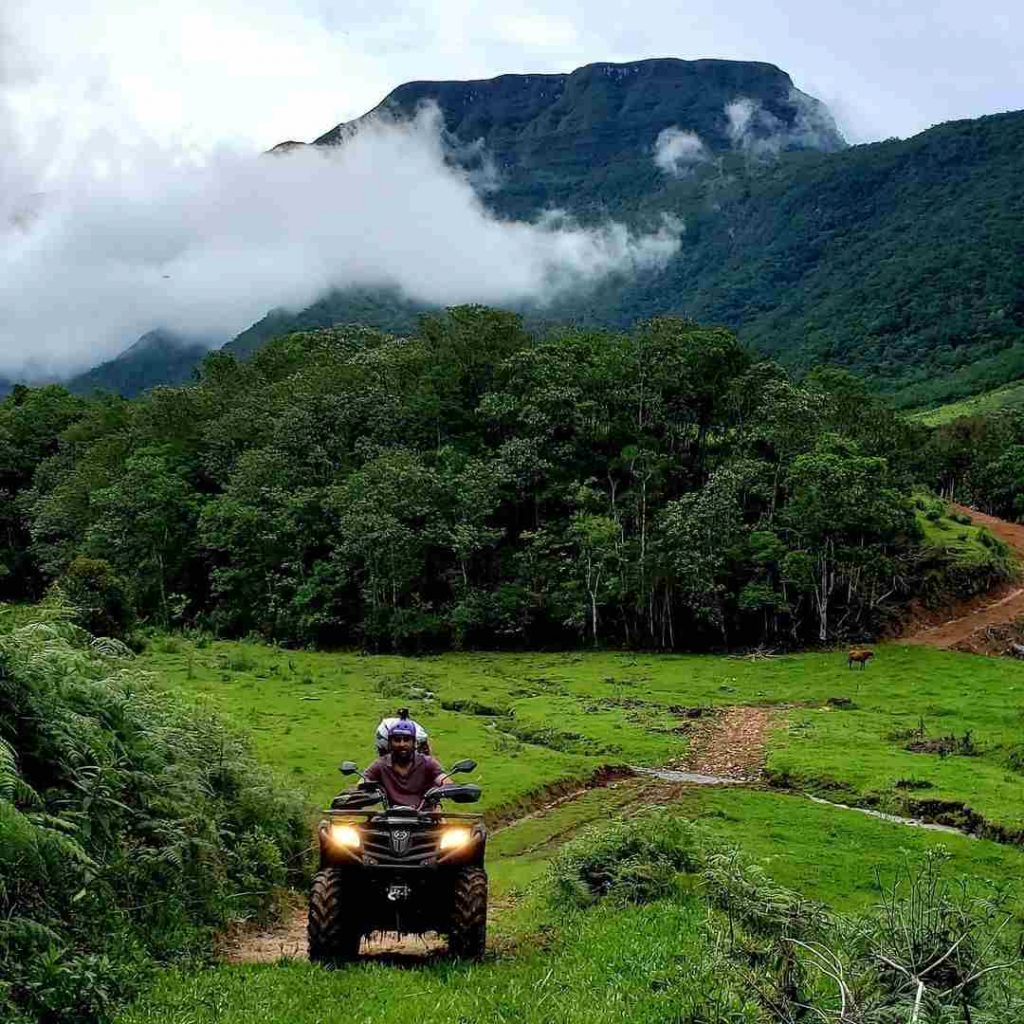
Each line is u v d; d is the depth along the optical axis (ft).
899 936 29.53
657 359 320.91
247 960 45.19
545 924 51.52
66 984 31.17
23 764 40.81
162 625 312.29
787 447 285.64
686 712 183.62
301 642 293.23
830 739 155.53
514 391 333.62
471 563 305.53
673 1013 32.30
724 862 44.98
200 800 56.34
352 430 341.82
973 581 281.74
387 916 41.70
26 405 460.55
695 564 257.96
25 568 395.14
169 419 375.66
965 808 115.03
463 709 188.55
